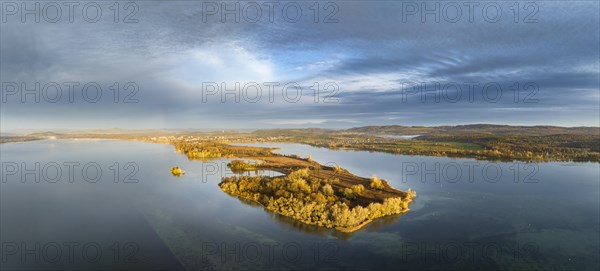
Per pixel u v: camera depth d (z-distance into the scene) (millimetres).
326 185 107875
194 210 99125
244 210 98500
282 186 110062
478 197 116375
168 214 96062
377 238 80312
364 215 89312
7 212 98438
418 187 129375
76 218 93375
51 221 91000
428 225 89375
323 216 87250
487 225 90438
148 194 117188
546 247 77812
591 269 68312
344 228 84000
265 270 65625
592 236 83875
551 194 121188
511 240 81312
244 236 80625
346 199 101750
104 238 80000
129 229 85375
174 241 78062
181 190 122562
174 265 67312
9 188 127188
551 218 96375
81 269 65625
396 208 97438
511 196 118000
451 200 112125
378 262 69438
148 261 68875
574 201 112812
